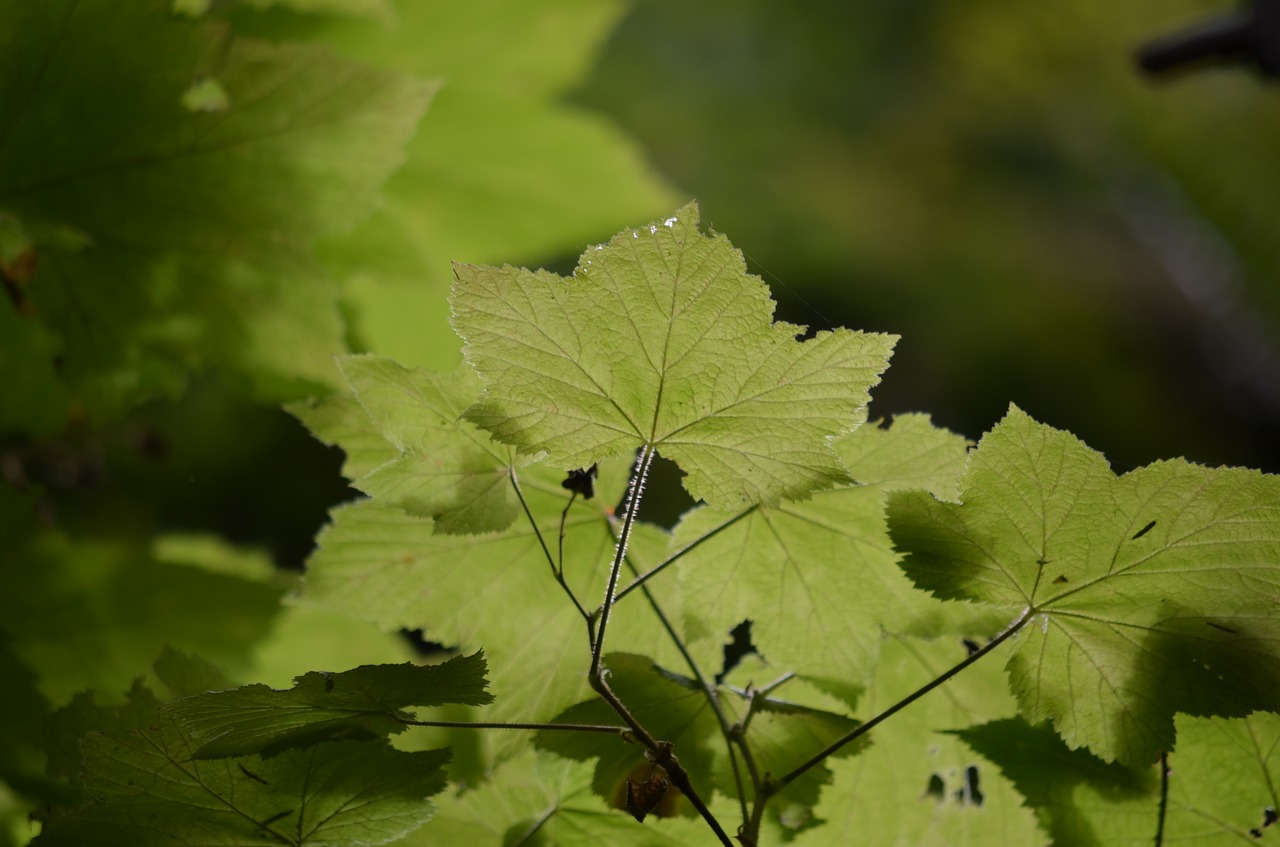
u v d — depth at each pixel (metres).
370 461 1.22
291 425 3.68
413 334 1.65
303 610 1.46
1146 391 5.09
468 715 1.22
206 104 1.35
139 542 1.47
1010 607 1.16
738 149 5.66
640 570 1.23
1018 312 5.47
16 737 1.36
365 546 1.22
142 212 1.32
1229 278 3.37
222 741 1.12
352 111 1.32
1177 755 1.19
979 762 1.24
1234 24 1.63
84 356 1.35
